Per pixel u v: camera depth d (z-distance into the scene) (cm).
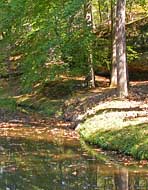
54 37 2762
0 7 3100
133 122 1814
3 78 4159
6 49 4047
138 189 1172
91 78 2967
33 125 2336
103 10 3828
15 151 1672
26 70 3069
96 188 1184
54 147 1741
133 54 2980
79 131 2059
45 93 3128
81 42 2800
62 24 2742
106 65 3175
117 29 2414
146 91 2553
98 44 3080
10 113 2825
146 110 2072
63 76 3303
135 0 3141
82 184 1223
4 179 1284
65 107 2681
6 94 3678
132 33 3083
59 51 2850
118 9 2409
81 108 2478
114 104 2284
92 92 2809
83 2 2506
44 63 2983
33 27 2936
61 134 2044
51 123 2388
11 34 3209
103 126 1875
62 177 1298
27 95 3334
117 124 1827
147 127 1672
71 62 3055
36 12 2916
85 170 1373
